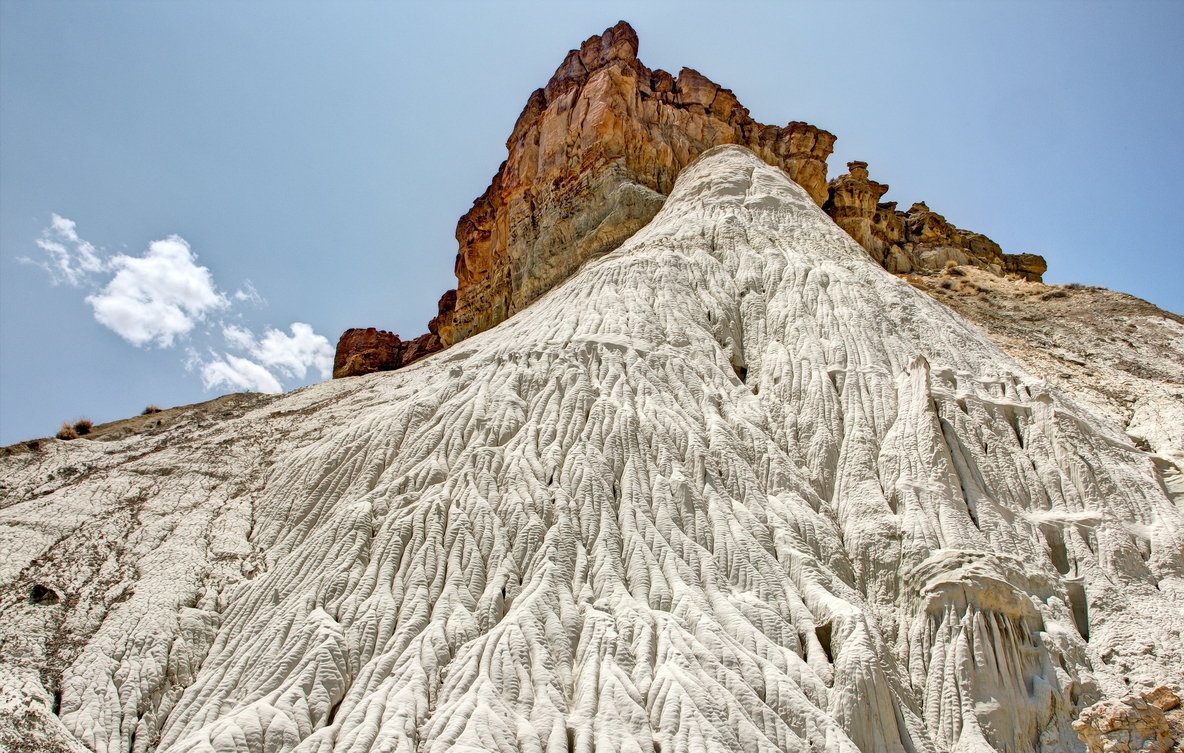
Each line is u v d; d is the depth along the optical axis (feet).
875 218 201.26
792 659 51.62
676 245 113.70
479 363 89.51
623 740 42.78
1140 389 106.42
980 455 72.95
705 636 51.11
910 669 55.72
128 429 105.40
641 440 71.87
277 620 55.42
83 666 52.85
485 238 201.57
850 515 68.54
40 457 88.22
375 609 54.08
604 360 84.28
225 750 42.11
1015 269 223.30
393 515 63.41
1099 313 147.74
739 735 44.16
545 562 57.52
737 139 174.50
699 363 86.69
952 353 90.89
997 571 59.06
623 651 49.80
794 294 98.78
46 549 65.57
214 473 80.89
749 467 71.77
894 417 78.18
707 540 62.28
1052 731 52.11
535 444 71.77
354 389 111.55
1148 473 75.10
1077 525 67.26
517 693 46.55
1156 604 60.54
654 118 163.32
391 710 44.42
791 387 83.87
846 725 47.70
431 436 74.33
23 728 45.78
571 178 156.46
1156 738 47.60
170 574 62.23
